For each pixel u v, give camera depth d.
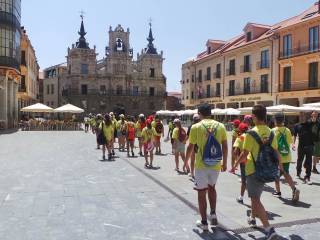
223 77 51.84
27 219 7.02
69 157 17.02
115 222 6.89
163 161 15.85
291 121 37.19
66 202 8.32
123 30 80.75
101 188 9.89
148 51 83.31
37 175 11.88
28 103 64.38
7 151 19.44
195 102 60.50
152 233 6.29
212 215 6.61
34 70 68.69
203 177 6.35
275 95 40.50
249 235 6.20
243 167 8.28
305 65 36.22
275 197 8.92
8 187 9.94
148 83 82.56
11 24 35.84
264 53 42.75
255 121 6.19
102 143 16.38
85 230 6.42
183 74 65.06
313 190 9.77
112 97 79.44
